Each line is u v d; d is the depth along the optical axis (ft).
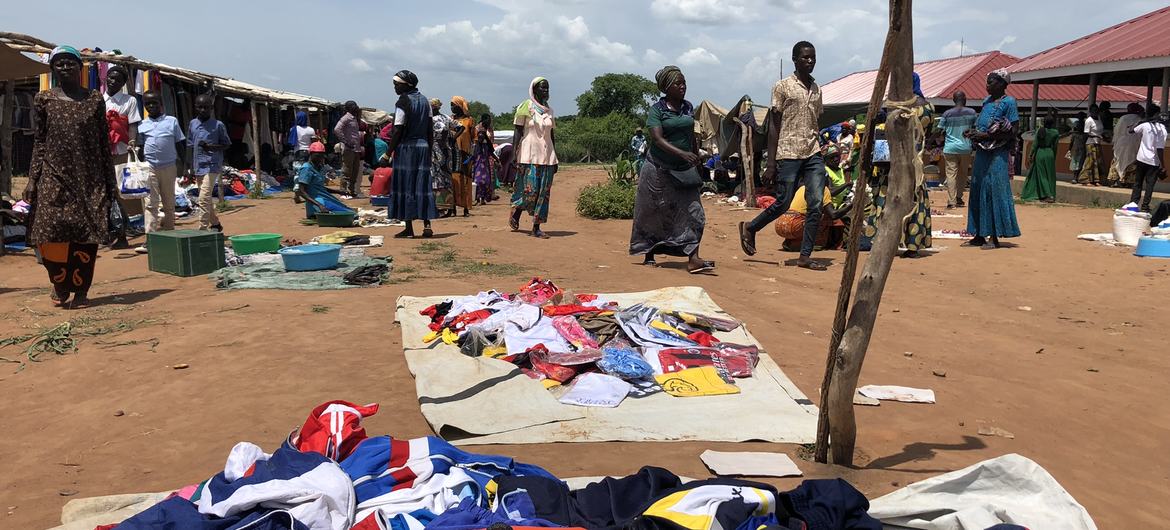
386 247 34.01
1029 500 9.93
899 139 10.62
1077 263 29.99
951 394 15.67
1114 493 11.31
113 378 15.89
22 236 34.09
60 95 21.44
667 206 28.55
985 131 32.83
